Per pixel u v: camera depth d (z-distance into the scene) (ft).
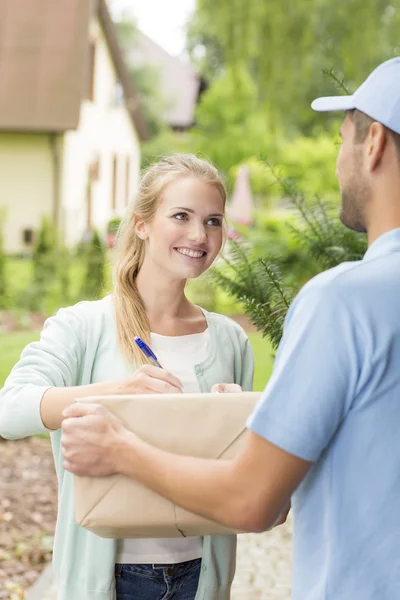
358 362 4.75
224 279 9.84
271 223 47.34
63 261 47.16
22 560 16.07
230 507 4.99
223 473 5.01
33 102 61.72
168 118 135.33
